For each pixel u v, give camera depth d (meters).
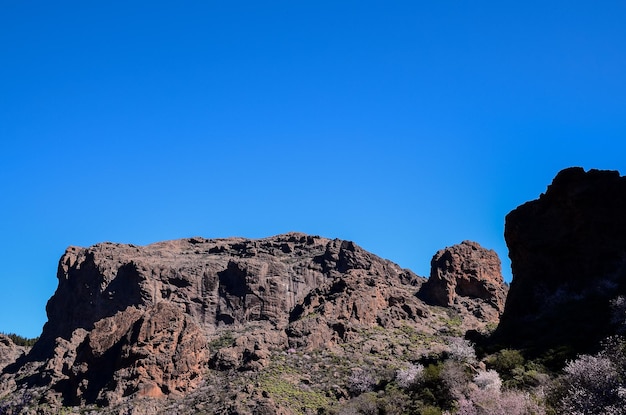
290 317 109.00
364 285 107.56
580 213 58.09
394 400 54.16
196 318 111.38
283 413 70.06
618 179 59.00
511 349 50.06
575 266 57.03
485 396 41.19
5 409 84.69
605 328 45.31
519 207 64.06
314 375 84.19
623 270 52.66
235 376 83.50
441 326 102.81
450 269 116.69
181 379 82.31
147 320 86.56
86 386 83.44
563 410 35.53
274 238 150.62
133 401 77.75
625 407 32.69
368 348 92.06
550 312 53.28
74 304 118.19
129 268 116.75
